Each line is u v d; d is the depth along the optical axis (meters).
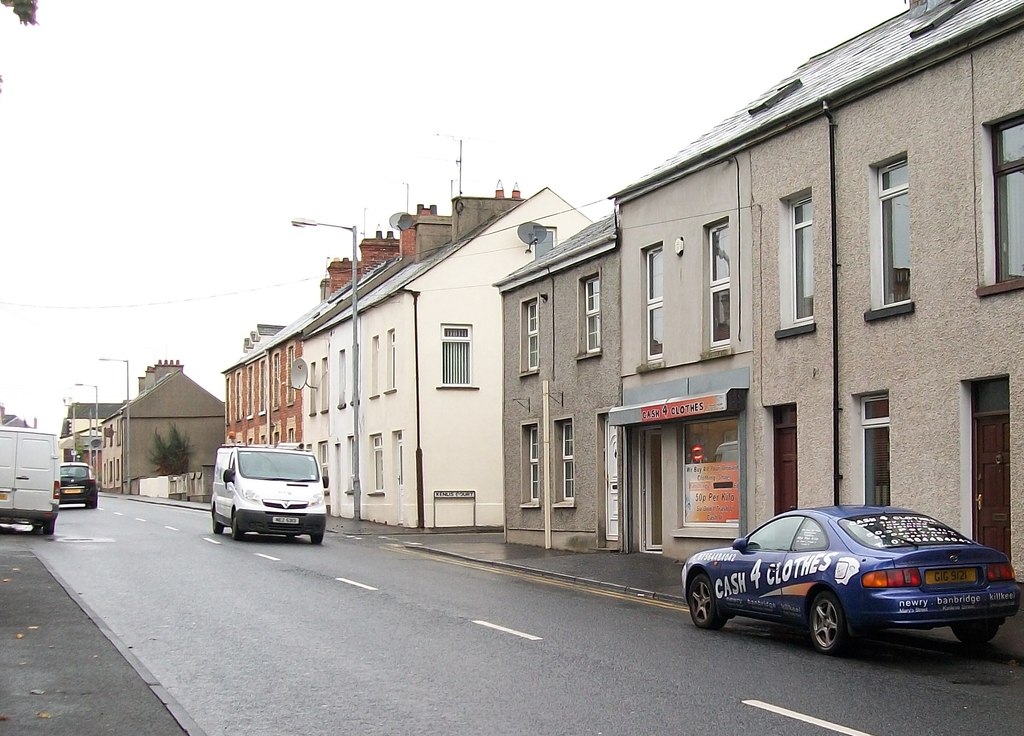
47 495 26.09
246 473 26.28
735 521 18.56
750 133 17.66
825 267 16.19
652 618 13.52
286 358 50.41
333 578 17.55
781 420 17.42
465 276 34.72
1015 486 12.95
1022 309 12.95
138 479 77.06
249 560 20.41
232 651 10.88
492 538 28.45
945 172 14.12
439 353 34.31
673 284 20.11
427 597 15.30
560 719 8.02
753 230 17.84
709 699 8.67
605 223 25.78
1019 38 13.16
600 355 22.69
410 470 33.91
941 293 14.12
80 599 14.54
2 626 12.14
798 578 11.09
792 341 16.86
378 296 37.25
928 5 17.88
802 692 8.94
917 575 10.16
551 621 13.09
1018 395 12.95
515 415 26.61
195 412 83.19
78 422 117.81
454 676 9.63
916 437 14.43
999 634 11.20
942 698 8.69
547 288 25.05
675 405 19.23
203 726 7.89
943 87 14.20
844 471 15.70
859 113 15.62
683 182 19.83
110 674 9.57
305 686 9.23
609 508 22.52
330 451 42.91
